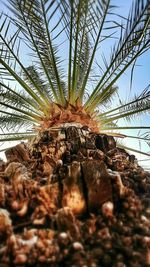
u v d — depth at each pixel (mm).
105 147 781
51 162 688
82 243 452
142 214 523
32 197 536
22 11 880
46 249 428
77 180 537
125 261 429
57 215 486
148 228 488
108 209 501
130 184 595
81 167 550
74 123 960
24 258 411
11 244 424
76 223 485
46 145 745
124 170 684
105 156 711
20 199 541
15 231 483
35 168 693
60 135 780
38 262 415
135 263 424
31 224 494
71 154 721
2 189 554
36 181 573
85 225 489
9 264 412
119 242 455
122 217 511
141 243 457
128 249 439
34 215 507
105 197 525
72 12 860
